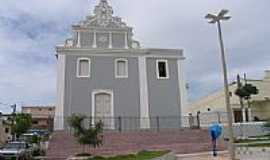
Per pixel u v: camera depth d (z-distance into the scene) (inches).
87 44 1154.7
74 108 1074.1
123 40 1185.4
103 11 1197.7
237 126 1045.8
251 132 1046.4
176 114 1139.3
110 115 1096.8
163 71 1178.0
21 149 872.3
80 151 766.5
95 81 1115.3
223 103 1686.8
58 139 825.5
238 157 648.4
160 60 1183.6
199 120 1180.5
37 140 1242.0
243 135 1031.6
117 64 1151.6
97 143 687.1
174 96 1157.1
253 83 1665.8
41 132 1665.8
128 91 1131.9
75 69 1111.6
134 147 813.9
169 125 1122.0
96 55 1142.3
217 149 804.6
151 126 1109.1
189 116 1145.4
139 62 1167.0
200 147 805.2
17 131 1920.5
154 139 874.1
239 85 1593.3
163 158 574.2
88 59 1131.9
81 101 1087.0
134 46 1186.0
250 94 1558.8
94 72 1123.3
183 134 915.4
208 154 718.5
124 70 1152.2
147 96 1135.6
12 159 830.5
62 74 1095.0
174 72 1182.9
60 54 1114.7
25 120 1980.8
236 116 1581.0
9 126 1955.0
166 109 1136.8
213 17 695.1
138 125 1103.6
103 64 1139.3
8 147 885.2
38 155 994.1
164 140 874.8
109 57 1151.0
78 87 1096.8
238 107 1588.3
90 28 1170.0
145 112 1118.4
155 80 1159.0
